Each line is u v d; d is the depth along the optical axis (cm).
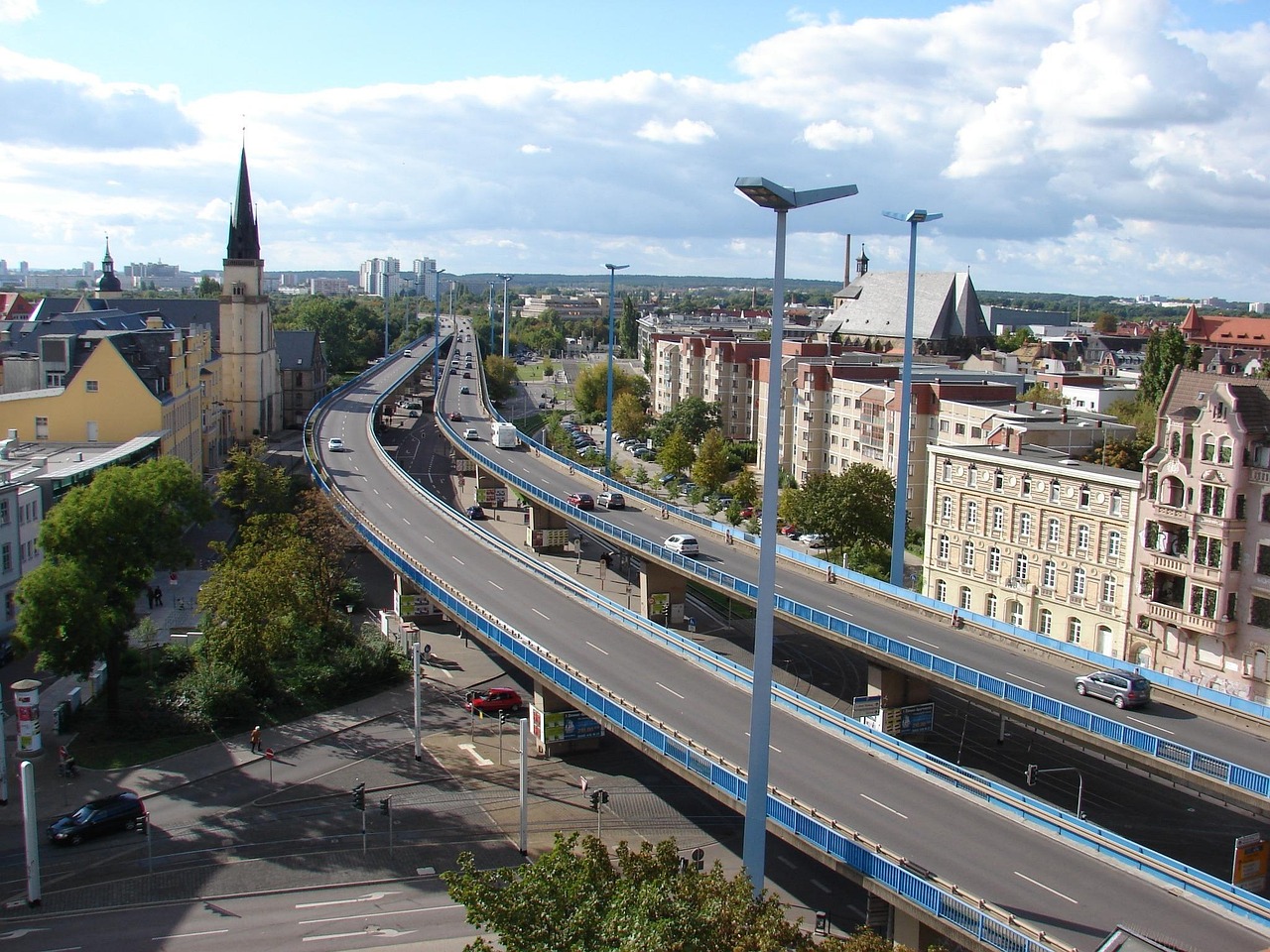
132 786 6775
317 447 15600
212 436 16612
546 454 15362
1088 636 9125
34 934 5125
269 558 8481
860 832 4791
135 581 7588
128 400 12638
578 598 8944
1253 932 4012
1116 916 4109
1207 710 6366
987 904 4056
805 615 8012
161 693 7906
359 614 10756
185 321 19462
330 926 5309
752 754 4569
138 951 5019
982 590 10175
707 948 3020
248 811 6556
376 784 7012
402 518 11788
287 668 8631
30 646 6975
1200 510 8044
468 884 3325
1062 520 9312
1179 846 6222
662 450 17525
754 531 13212
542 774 7231
